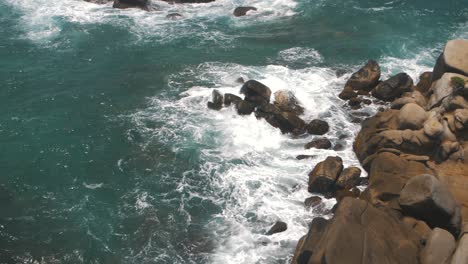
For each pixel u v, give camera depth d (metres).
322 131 26.20
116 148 25.44
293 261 18.08
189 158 24.67
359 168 22.98
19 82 30.88
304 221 20.75
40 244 20.02
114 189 22.88
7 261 19.27
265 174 23.56
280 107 27.70
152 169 24.05
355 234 16.47
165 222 21.06
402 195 19.31
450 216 18.44
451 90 24.36
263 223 20.84
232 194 22.44
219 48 35.25
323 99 29.02
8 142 25.73
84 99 29.33
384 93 28.28
